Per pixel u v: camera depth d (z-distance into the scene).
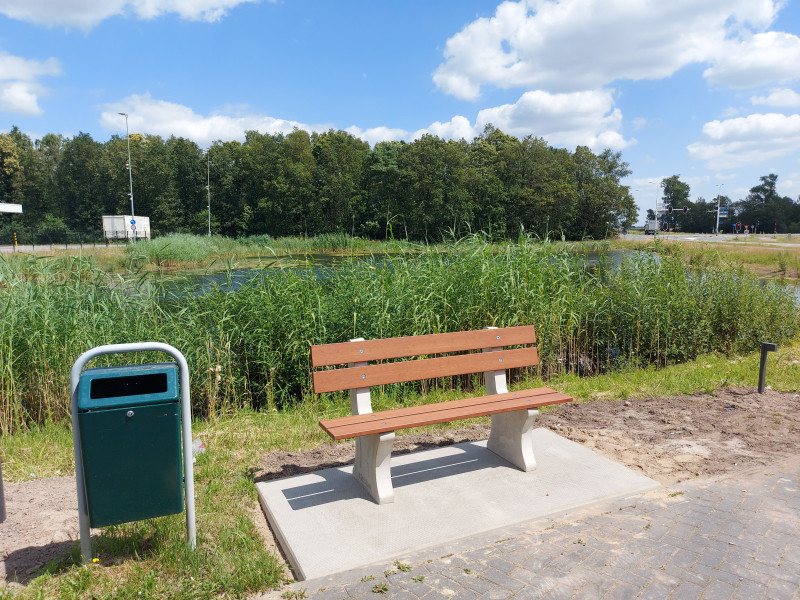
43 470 4.16
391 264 7.45
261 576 2.65
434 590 2.51
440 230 8.41
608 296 8.39
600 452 4.37
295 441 4.73
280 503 3.46
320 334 6.50
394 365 3.75
